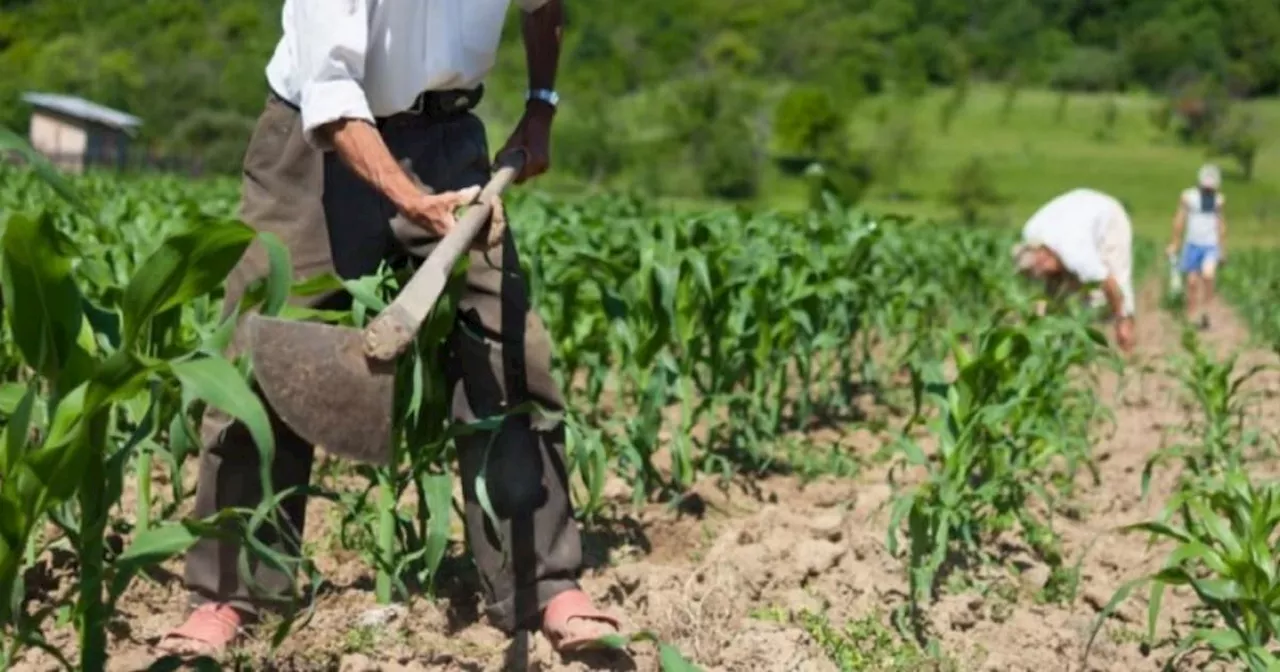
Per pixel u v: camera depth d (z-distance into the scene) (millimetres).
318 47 4523
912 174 126188
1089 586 6539
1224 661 5559
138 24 98438
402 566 5297
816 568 6148
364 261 4902
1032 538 6934
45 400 4906
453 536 6391
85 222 11625
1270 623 4855
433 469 5781
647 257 7492
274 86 4902
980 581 6348
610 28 149625
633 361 8188
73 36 96750
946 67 171375
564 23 5109
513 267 4969
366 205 4875
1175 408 11891
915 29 174000
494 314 4926
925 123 151375
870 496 7605
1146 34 172500
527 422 4969
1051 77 172375
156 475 7289
